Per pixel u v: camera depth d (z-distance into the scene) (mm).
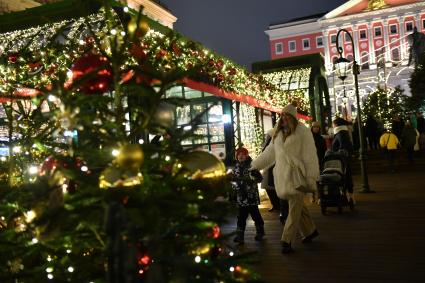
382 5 69500
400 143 19906
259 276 3094
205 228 2666
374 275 4773
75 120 2613
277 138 5969
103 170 2758
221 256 3078
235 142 11719
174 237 2600
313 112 20703
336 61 12500
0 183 4277
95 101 2787
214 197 2898
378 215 8266
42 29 6980
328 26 72562
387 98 33312
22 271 3041
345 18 71188
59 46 5008
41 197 2551
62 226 2494
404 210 8594
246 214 6656
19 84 5086
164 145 2934
